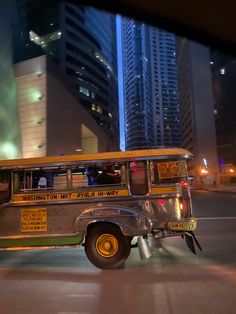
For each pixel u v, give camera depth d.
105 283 6.38
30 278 6.90
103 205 7.82
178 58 129.25
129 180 7.87
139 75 183.38
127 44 198.38
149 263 7.84
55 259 8.62
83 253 9.25
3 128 45.03
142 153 7.91
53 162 8.02
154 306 5.09
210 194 42.97
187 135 117.50
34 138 48.03
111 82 122.00
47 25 88.00
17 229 7.98
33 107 48.53
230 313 4.74
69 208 7.89
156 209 7.75
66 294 5.81
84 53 101.62
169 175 7.86
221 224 14.42
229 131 83.19
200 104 100.94
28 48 78.75
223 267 7.36
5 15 48.66
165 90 193.25
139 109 182.12
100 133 75.00
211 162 98.44
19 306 5.29
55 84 51.22
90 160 7.96
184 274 6.84
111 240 7.55
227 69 82.81
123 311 4.94
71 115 57.22
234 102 80.69
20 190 8.08
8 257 9.05
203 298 5.38
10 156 45.75
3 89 45.94
